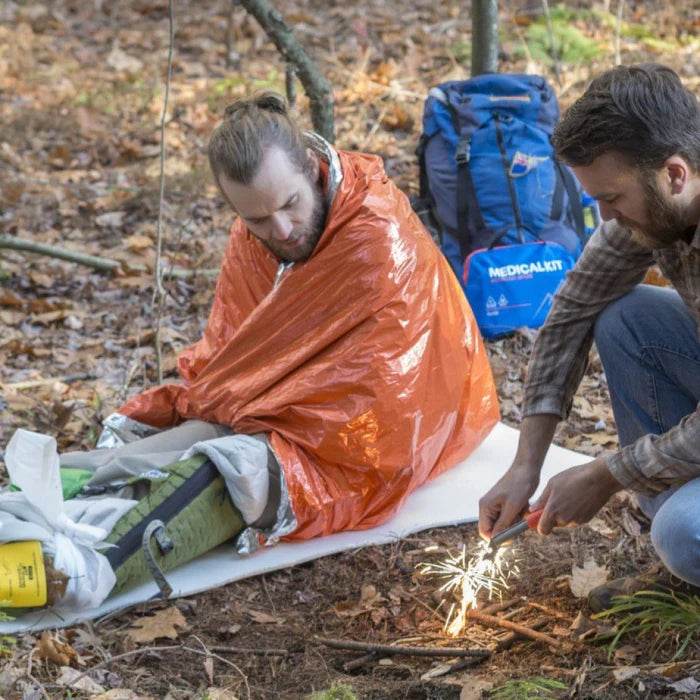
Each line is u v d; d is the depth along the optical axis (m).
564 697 2.85
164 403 4.24
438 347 3.98
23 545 3.25
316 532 3.82
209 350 4.22
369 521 3.89
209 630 3.38
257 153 3.51
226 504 3.65
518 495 3.25
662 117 2.51
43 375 5.45
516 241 5.56
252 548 3.71
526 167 5.59
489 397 4.40
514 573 3.61
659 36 10.35
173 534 3.50
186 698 2.99
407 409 3.82
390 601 3.51
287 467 3.72
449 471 4.33
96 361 5.58
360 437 3.78
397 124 8.71
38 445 3.34
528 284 5.53
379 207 3.80
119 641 3.27
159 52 11.38
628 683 2.88
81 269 6.76
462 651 3.15
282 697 3.03
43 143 9.02
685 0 11.04
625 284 3.29
